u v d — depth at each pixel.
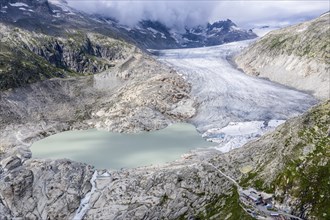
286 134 159.88
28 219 166.62
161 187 168.38
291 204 132.75
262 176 148.88
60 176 187.50
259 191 143.25
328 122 151.00
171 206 158.38
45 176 186.00
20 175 180.38
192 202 157.00
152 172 187.12
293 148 148.62
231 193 148.88
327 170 135.38
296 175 138.12
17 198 172.88
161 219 155.25
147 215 158.00
